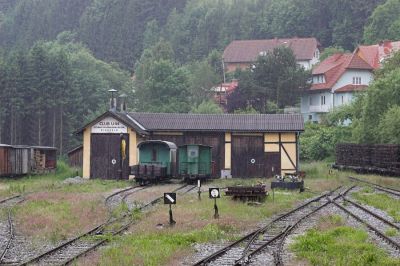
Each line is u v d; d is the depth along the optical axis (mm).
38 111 88312
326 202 31344
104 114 49844
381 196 33844
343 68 99375
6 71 86625
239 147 51281
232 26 180000
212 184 44312
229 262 15680
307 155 76562
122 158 49812
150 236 19734
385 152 50688
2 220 24328
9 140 88562
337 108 84312
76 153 63500
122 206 27766
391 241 18141
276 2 181625
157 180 45125
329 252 16875
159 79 100250
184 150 45750
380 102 60719
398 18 134000
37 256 16250
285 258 16344
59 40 190625
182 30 186625
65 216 24859
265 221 24094
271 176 50844
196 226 21719
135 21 192750
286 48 104938
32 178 52656
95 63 122500
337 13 159375
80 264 15242
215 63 150500
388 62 78875
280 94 99688
